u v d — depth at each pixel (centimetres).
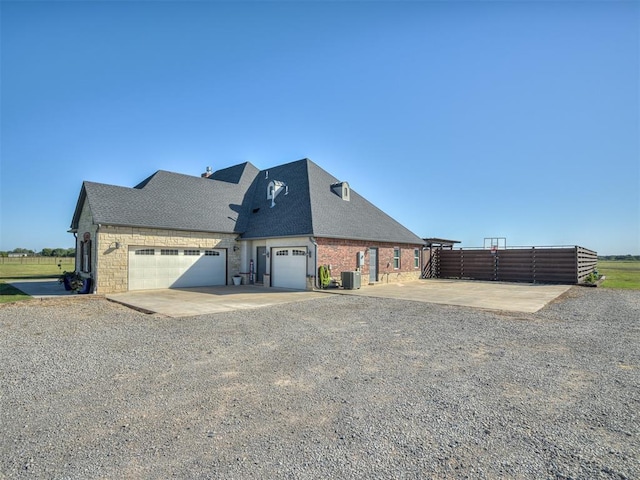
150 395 448
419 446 322
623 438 333
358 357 612
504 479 270
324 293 1602
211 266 1955
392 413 393
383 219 2427
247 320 951
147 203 1816
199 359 603
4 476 276
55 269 3625
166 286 1777
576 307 1162
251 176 2572
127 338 750
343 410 402
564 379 497
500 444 324
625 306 1180
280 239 1884
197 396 445
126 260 1645
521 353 632
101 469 287
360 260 1997
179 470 286
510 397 435
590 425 361
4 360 594
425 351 648
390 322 924
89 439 338
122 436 344
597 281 2067
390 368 552
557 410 397
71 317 991
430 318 978
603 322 909
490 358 602
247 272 2059
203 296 1470
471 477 273
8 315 1013
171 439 338
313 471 283
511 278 2347
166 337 759
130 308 1159
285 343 711
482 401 424
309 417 385
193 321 936
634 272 3247
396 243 2322
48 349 662
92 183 1733
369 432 350
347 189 2277
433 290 1750
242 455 309
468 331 813
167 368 554
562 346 677
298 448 320
